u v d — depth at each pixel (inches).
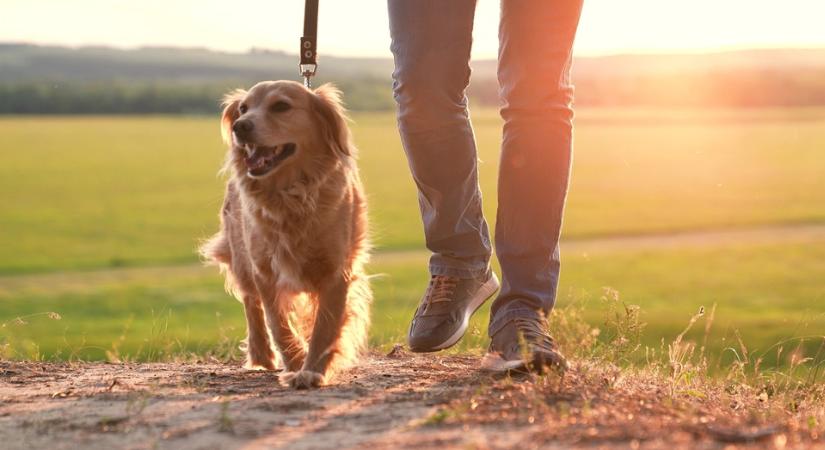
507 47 140.8
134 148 3806.6
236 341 246.1
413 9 136.9
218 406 118.2
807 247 1305.4
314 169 162.1
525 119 140.3
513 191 141.5
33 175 2647.6
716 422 106.5
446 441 94.2
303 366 151.6
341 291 159.3
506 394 119.3
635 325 161.3
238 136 157.2
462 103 142.9
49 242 1492.4
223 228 192.7
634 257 1206.9
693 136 4224.9
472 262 149.6
